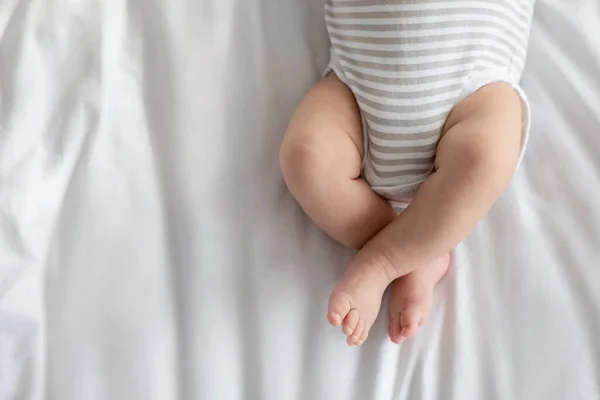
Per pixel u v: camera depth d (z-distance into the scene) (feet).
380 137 2.75
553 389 2.50
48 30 2.80
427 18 2.71
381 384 2.51
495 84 2.75
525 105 2.80
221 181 2.75
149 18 2.97
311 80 3.08
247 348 2.52
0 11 2.81
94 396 2.35
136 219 2.63
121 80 2.85
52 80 2.76
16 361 2.33
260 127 2.90
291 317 2.58
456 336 2.62
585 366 2.52
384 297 2.77
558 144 2.95
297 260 2.69
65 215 2.58
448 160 2.54
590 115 2.99
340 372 2.53
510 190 2.88
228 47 3.00
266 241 2.69
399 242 2.57
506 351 2.58
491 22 2.77
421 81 2.71
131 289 2.51
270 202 2.77
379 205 2.74
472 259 2.79
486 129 2.56
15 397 2.29
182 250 2.63
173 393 2.41
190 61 2.92
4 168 2.53
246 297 2.60
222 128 2.85
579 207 2.82
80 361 2.38
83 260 2.52
